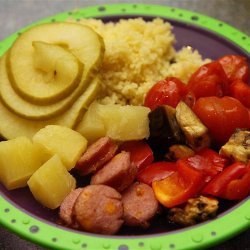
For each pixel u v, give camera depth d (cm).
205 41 29
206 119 23
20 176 21
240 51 28
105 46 26
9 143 22
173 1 37
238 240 21
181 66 27
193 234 19
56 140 22
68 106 23
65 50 24
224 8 36
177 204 20
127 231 20
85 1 38
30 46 25
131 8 31
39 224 19
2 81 25
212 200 20
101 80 26
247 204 20
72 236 19
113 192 20
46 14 37
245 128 23
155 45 27
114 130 23
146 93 26
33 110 24
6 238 22
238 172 21
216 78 25
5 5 38
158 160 23
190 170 21
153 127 23
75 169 22
